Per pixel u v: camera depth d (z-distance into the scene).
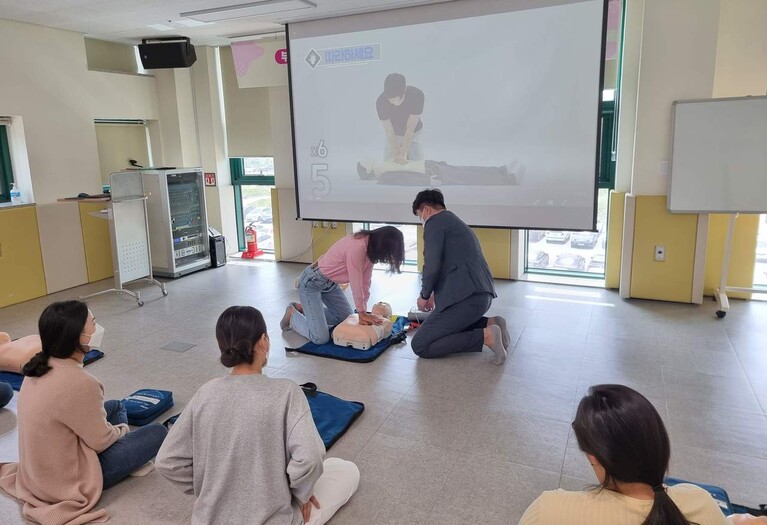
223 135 7.00
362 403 3.10
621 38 4.96
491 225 5.20
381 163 5.54
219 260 6.62
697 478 2.38
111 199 4.99
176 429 1.74
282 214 6.64
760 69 4.65
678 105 4.39
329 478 2.24
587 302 4.89
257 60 6.07
